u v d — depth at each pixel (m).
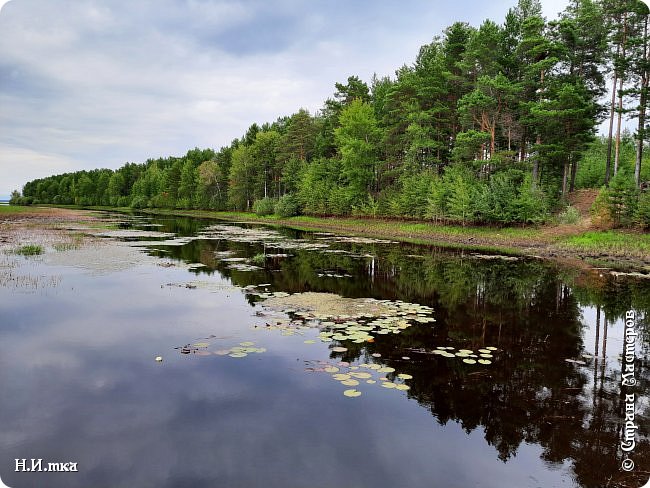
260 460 4.56
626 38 28.25
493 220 30.55
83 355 7.38
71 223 39.06
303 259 19.14
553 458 4.75
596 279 15.34
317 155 56.91
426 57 44.47
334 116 53.44
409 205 36.09
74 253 19.09
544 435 5.20
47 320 9.31
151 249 21.33
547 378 6.78
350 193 43.91
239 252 21.03
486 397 6.11
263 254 20.50
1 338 8.17
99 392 6.04
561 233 26.12
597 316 10.40
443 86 37.12
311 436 5.03
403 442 4.96
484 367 7.17
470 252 23.06
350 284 13.72
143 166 114.56
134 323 9.14
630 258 19.86
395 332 8.84
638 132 26.81
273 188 63.84
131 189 106.25
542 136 31.20
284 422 5.32
